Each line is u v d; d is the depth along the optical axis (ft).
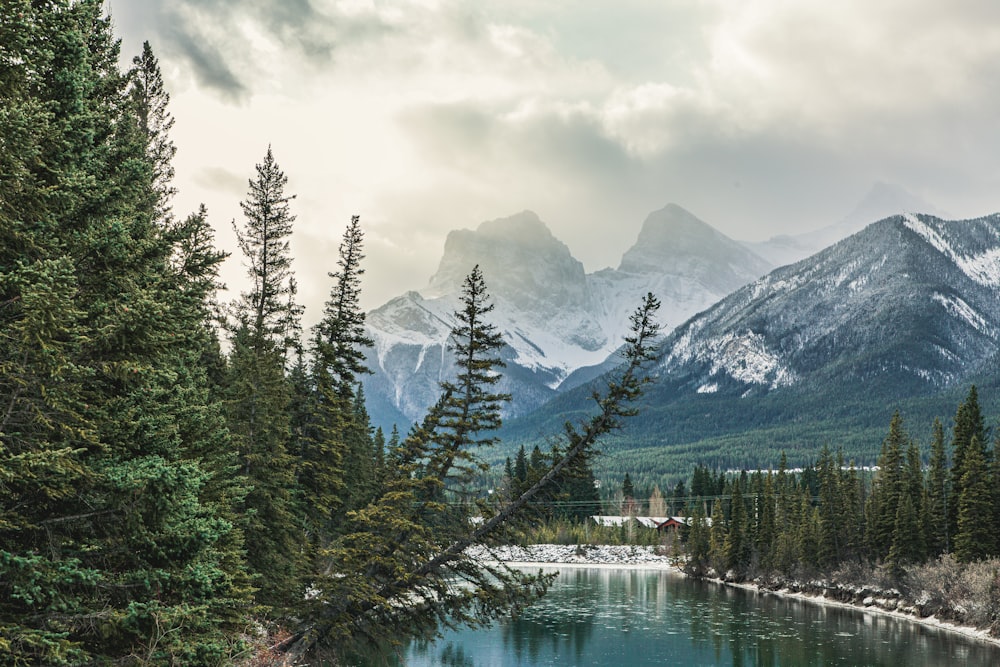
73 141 49.42
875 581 312.09
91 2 50.98
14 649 42.01
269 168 154.81
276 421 126.72
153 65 130.41
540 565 554.05
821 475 406.82
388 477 113.19
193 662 50.55
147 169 54.08
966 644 215.10
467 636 224.74
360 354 145.89
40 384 43.98
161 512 49.34
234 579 76.07
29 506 47.78
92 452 49.73
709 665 187.01
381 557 106.52
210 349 125.29
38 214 45.37
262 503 117.60
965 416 310.86
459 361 110.52
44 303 40.52
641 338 106.42
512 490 111.96
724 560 435.12
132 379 50.21
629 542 642.63
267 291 152.76
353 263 148.77
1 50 44.37
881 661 189.26
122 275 49.78
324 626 105.91
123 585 48.70
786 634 232.12
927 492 312.71
